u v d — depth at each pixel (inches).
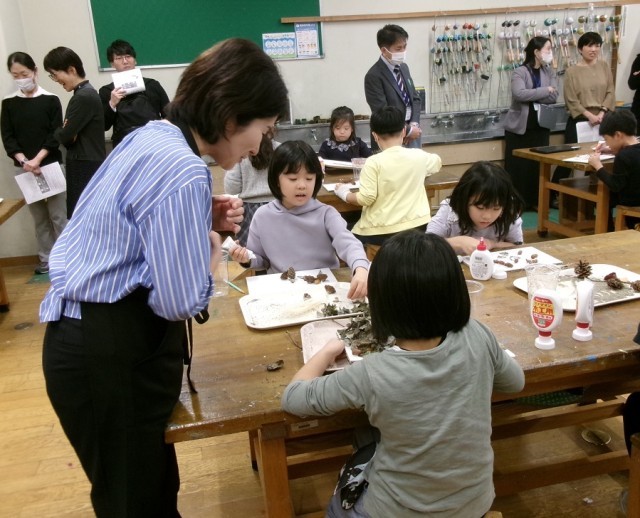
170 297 38.5
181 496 76.9
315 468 65.3
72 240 44.2
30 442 90.0
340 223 82.2
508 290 66.1
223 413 45.3
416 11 196.4
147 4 176.4
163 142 40.3
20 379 109.3
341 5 189.9
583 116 197.6
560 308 51.0
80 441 45.4
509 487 65.2
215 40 183.8
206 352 55.1
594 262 73.2
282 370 51.3
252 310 62.9
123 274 40.6
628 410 64.6
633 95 221.3
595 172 146.5
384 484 44.4
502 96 211.6
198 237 38.4
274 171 81.2
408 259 40.7
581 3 207.5
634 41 216.7
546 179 173.9
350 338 53.2
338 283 70.1
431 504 43.4
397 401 41.4
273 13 185.6
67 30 173.8
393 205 113.3
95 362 41.9
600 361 50.4
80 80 154.2
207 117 41.5
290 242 83.7
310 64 192.9
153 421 44.1
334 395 43.0
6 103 156.4
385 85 161.9
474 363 42.7
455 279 41.1
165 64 182.4
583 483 75.2
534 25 206.8
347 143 156.9
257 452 66.5
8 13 160.7
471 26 200.5
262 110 42.4
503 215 82.4
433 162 121.2
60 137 153.2
